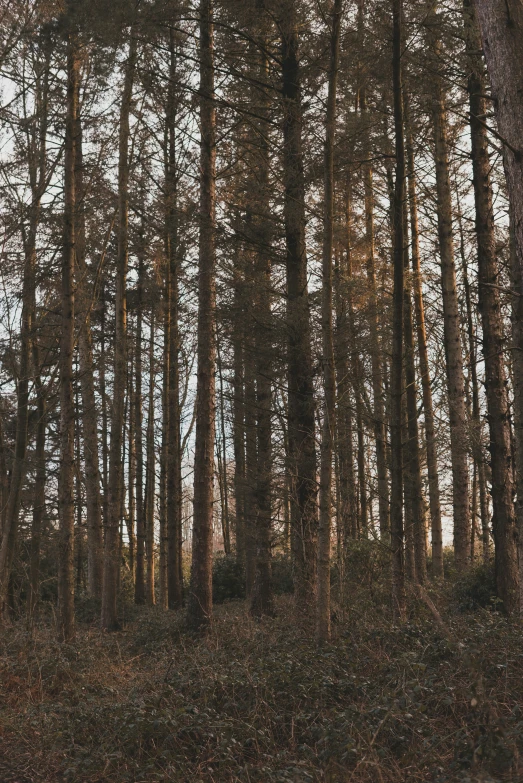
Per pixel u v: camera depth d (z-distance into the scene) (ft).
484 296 36.81
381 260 56.03
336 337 38.52
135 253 58.34
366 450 69.51
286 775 15.46
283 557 70.74
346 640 26.05
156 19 33.94
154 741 19.25
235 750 17.83
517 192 16.70
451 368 46.34
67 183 40.16
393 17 30.63
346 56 32.73
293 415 40.14
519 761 14.34
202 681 22.48
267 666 23.25
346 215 54.75
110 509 50.83
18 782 18.42
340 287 38.34
